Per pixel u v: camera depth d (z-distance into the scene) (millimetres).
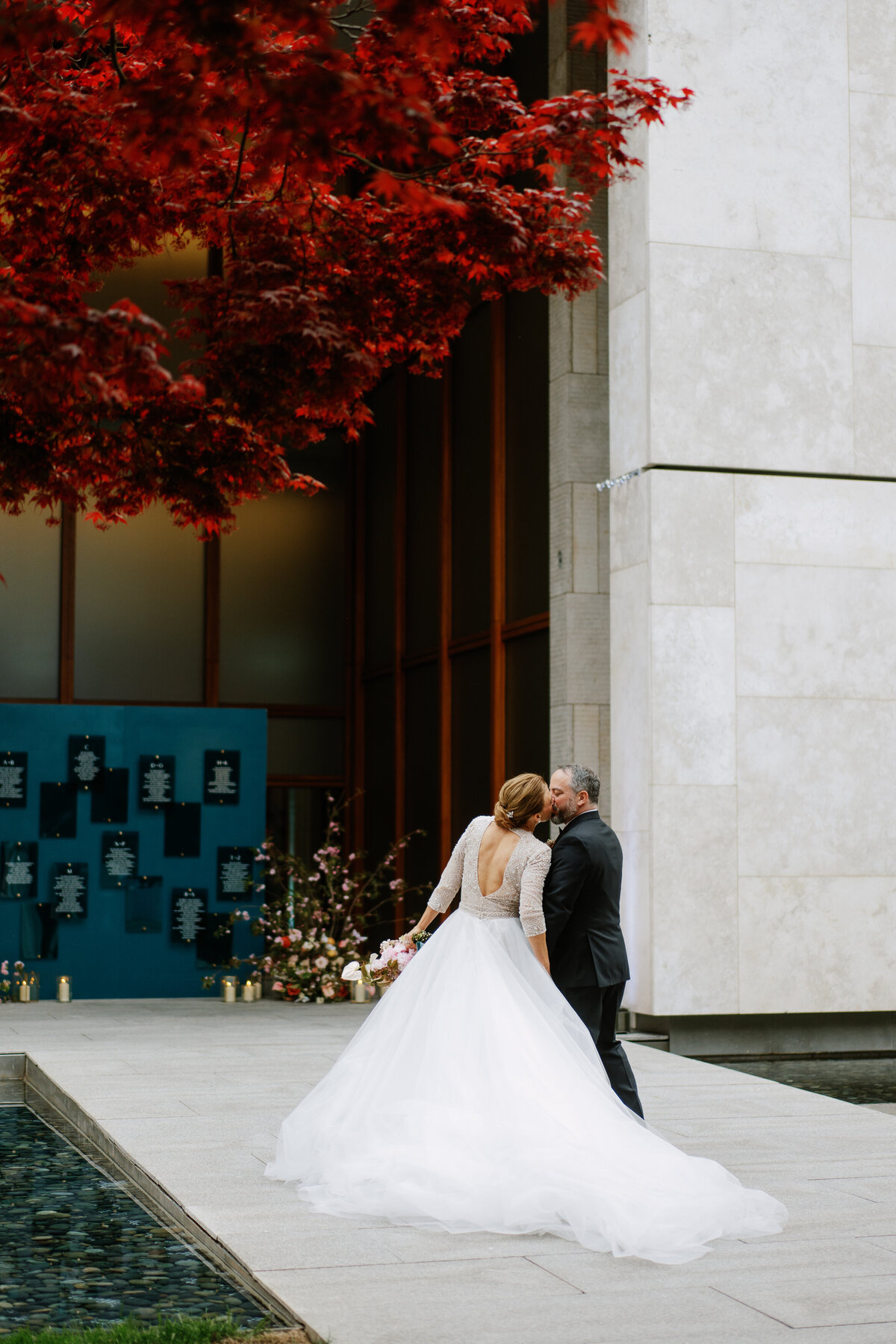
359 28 5961
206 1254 5414
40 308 4508
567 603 12391
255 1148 6895
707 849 11398
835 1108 8273
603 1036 6719
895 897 11797
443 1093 5934
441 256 6070
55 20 4496
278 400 5598
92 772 14281
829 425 11898
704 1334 4270
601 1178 5480
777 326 11828
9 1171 6953
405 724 16719
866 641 11891
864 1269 5000
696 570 11516
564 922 6379
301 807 18000
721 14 11867
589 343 12625
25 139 5605
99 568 17266
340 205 6121
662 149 11633
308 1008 13383
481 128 6301
